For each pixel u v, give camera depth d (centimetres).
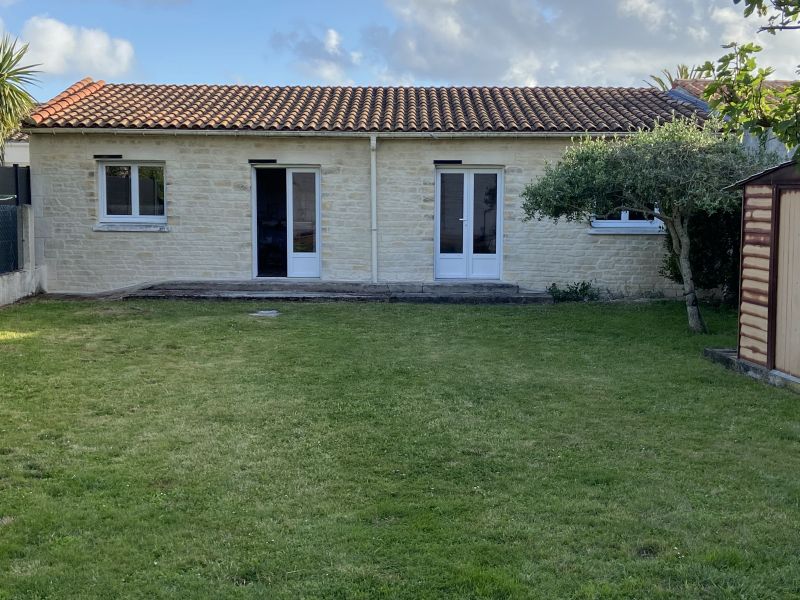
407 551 457
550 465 598
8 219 1455
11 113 1412
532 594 409
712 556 445
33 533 477
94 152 1557
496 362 949
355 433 675
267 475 576
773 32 459
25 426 689
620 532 480
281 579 427
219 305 1388
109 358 963
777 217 840
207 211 1575
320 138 1562
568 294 1532
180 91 1794
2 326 1170
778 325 841
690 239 1346
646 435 672
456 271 1623
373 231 1576
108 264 1584
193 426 693
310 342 1058
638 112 1609
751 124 569
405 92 1830
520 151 1554
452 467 594
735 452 628
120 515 502
